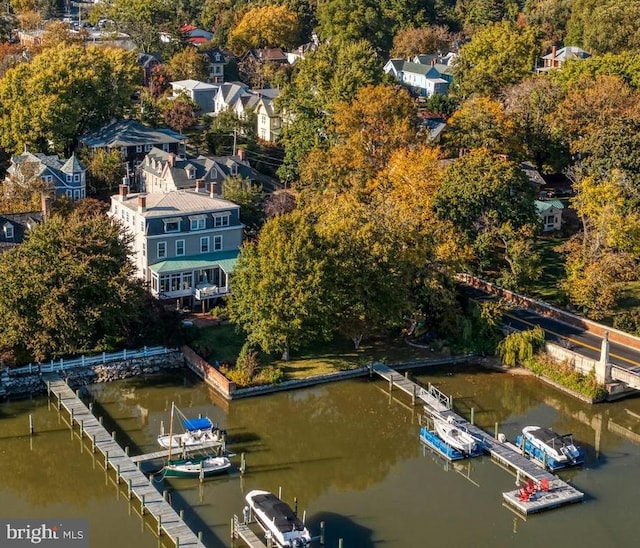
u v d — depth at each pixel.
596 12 189.25
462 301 98.44
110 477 71.31
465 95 160.38
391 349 93.62
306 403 84.69
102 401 83.19
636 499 69.44
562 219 128.50
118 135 137.12
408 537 64.06
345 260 89.25
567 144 134.25
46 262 83.81
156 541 63.19
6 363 82.50
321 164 119.81
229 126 150.12
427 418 82.44
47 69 136.75
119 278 85.38
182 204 102.12
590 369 87.00
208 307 100.06
